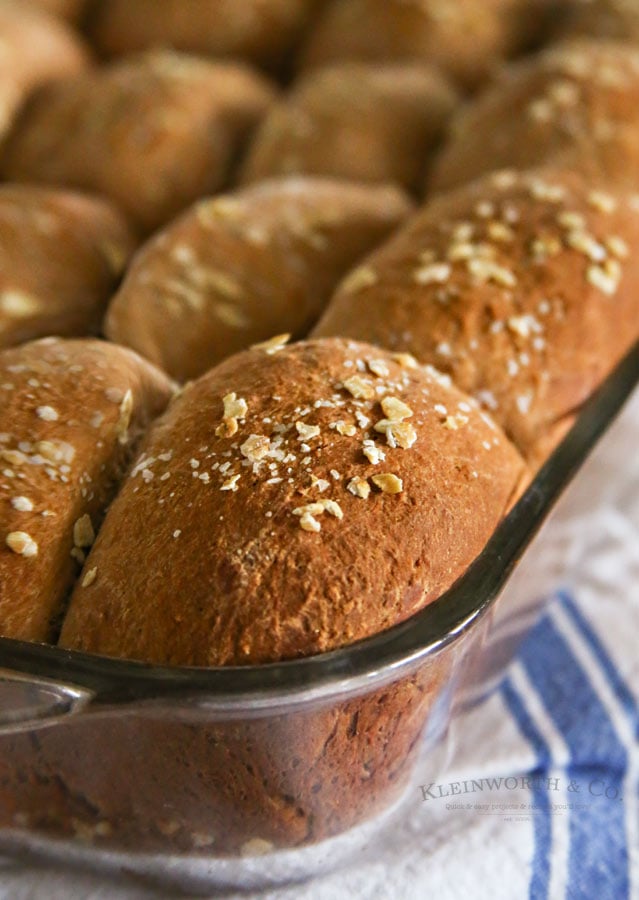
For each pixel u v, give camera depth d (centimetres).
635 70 35
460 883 24
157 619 21
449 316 26
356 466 22
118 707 20
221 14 43
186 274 29
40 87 38
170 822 22
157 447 23
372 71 39
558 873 25
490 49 42
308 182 32
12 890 24
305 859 23
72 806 23
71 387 24
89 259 31
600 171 32
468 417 24
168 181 35
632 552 32
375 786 23
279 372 23
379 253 28
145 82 37
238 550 21
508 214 28
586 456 24
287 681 20
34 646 20
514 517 23
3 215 31
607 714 28
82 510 23
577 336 27
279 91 42
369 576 21
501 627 25
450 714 24
